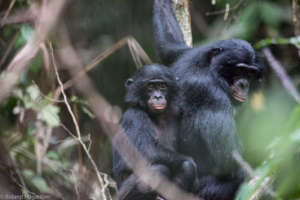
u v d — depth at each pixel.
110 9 16.38
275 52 16.95
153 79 11.57
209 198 11.29
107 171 14.45
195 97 11.57
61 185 11.41
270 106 13.55
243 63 11.46
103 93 16.69
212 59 11.83
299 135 5.62
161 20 13.82
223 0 16.42
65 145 12.40
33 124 11.41
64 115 13.48
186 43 13.27
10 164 10.41
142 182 10.62
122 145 10.57
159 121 11.77
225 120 11.15
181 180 10.77
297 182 6.60
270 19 15.66
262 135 10.68
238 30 15.59
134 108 11.66
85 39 15.81
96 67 16.22
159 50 13.56
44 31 8.10
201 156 11.54
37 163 10.89
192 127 11.46
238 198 7.12
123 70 16.89
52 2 7.57
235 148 11.11
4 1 11.80
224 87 11.56
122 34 16.80
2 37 12.65
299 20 14.64
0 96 8.42
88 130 14.12
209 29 17.36
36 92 10.99
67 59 8.54
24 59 8.80
